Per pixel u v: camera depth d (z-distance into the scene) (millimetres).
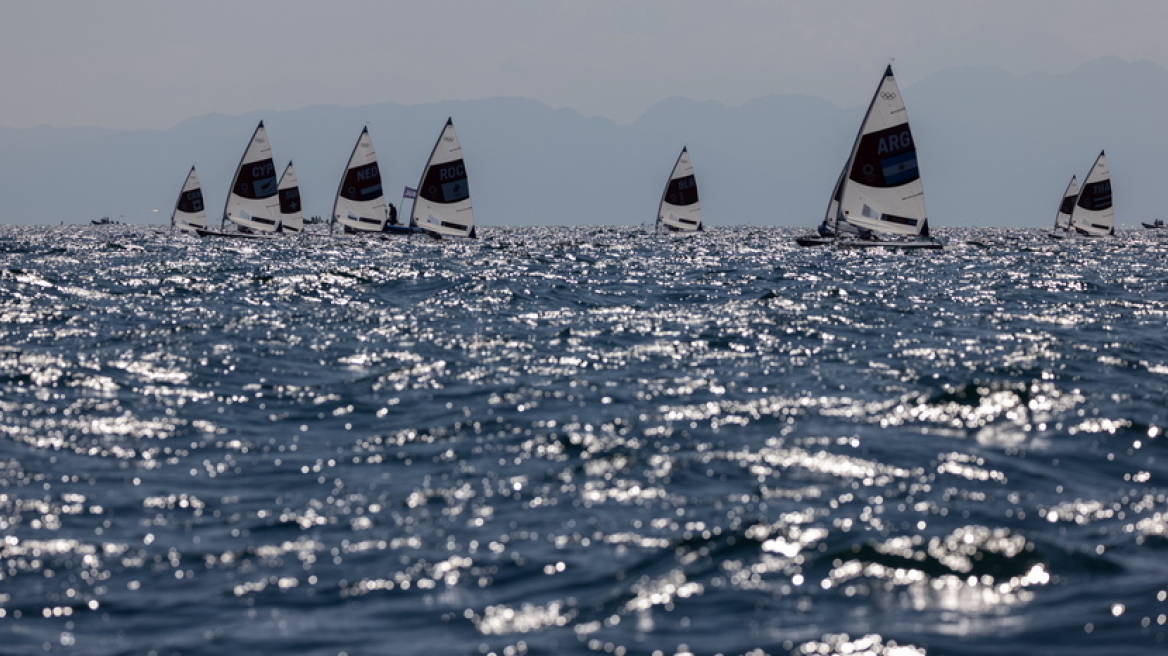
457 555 46281
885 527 49062
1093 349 107625
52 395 80062
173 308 140750
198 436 69188
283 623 39344
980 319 138375
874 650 36469
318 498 55188
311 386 86938
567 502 54031
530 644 37281
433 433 70000
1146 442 67938
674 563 44938
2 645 37438
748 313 140625
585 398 81438
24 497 54562
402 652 36719
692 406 78438
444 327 124500
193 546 47625
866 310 146750
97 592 42312
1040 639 37219
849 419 73750
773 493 55250
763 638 37531
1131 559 45562
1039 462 62469
